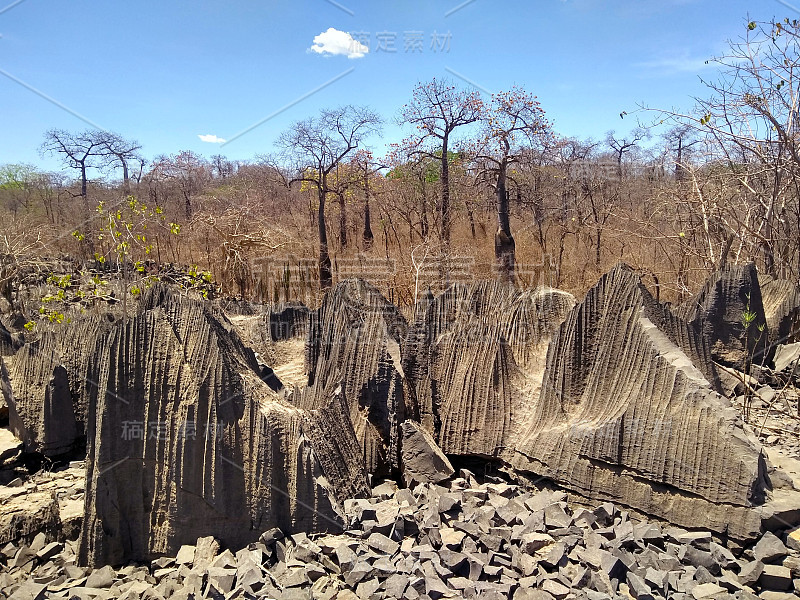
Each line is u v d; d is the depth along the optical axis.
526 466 6.18
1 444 7.36
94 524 5.26
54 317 10.25
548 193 20.53
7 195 32.34
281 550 4.92
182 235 21.92
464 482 6.15
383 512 5.27
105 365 5.36
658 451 5.29
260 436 5.19
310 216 25.17
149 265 18.45
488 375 6.72
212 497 5.16
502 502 5.61
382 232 25.56
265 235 18.45
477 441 6.62
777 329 9.12
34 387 7.52
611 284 6.15
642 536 4.93
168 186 28.17
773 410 7.62
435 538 4.91
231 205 20.98
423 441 6.21
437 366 7.06
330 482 5.50
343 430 6.00
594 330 6.21
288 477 5.19
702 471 5.04
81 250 21.80
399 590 4.24
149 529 5.37
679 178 19.14
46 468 7.25
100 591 4.71
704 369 6.63
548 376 6.34
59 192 31.38
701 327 8.85
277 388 7.47
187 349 5.42
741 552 4.76
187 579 4.55
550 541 4.87
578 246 19.55
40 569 5.22
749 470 4.80
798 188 11.05
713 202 11.70
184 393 5.33
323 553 4.80
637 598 4.13
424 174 22.42
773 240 11.04
